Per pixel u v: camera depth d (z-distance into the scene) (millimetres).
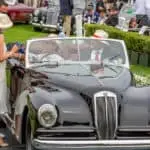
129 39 25031
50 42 14211
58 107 11516
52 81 12523
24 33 36031
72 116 11500
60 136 11422
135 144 11555
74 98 11797
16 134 12758
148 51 24047
